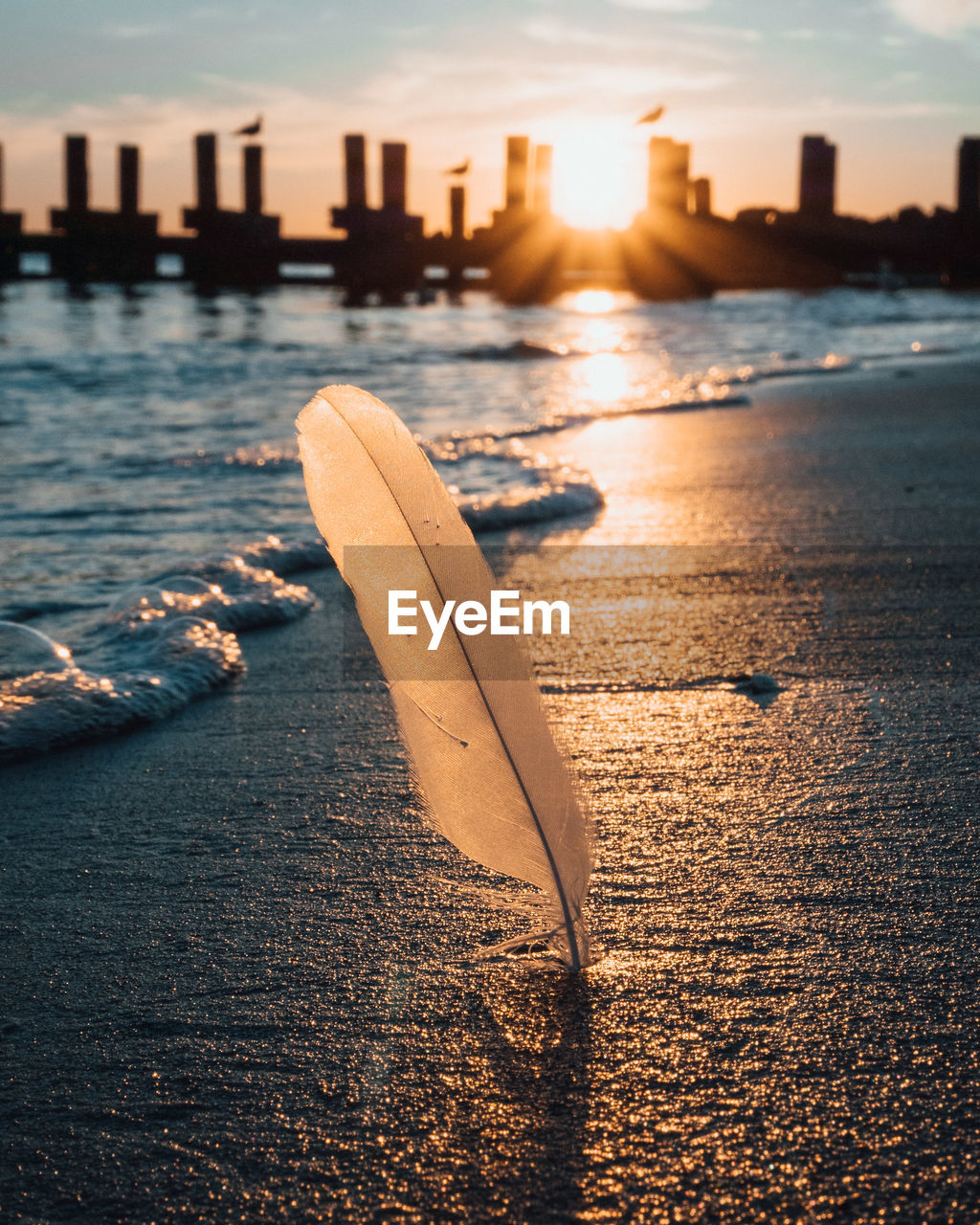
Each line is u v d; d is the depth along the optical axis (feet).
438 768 5.82
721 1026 5.75
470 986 6.22
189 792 9.22
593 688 11.65
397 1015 5.94
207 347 62.54
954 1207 4.51
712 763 9.52
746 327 86.33
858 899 7.09
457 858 7.93
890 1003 5.93
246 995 6.19
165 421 35.55
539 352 64.44
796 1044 5.58
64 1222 4.55
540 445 30.78
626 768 9.39
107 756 10.10
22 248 138.82
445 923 6.98
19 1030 5.89
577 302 125.70
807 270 160.25
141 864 7.88
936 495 22.56
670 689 11.60
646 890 7.25
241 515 21.80
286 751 10.19
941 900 7.06
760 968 6.30
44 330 69.77
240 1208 4.62
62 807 8.95
